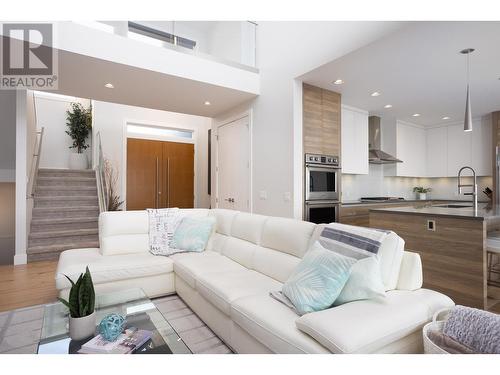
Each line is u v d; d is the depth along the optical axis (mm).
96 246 4387
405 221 2875
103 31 3094
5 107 4367
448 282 2520
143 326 1644
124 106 6406
